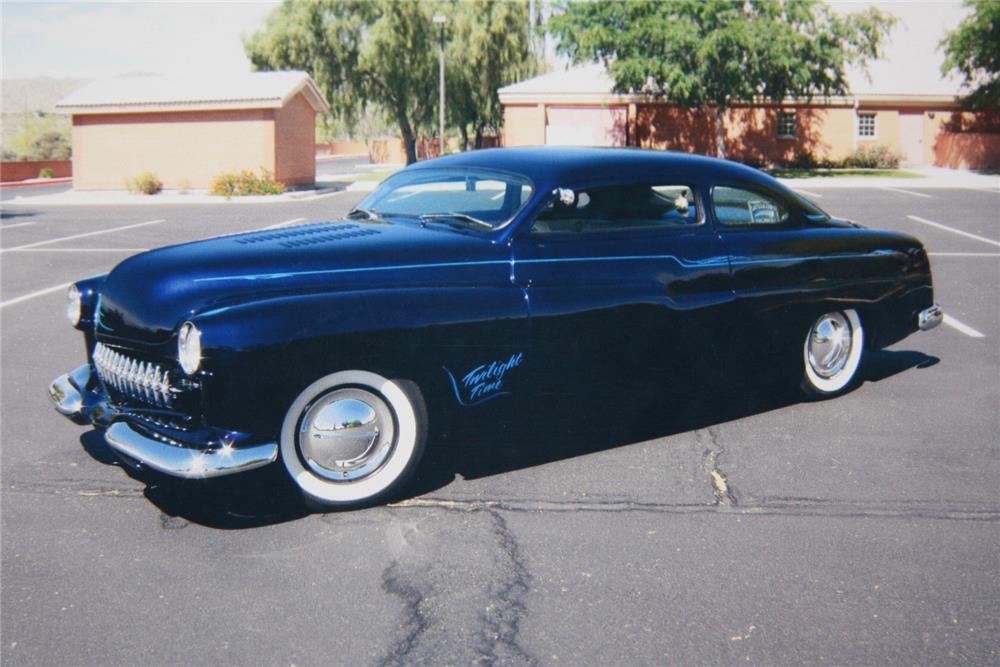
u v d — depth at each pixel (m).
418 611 2.99
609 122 34.69
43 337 7.41
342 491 3.78
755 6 29.78
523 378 4.11
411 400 3.83
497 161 4.50
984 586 3.13
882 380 5.81
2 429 5.01
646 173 4.49
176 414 3.56
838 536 3.53
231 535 3.59
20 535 3.61
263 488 3.96
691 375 4.62
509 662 2.69
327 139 85.50
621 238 4.35
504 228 4.11
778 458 4.39
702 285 4.54
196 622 2.94
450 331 3.82
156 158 27.86
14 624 2.93
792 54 29.11
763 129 35.12
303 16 38.91
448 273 3.91
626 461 4.37
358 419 3.73
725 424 4.91
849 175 30.55
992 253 11.62
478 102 41.62
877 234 5.38
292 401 3.54
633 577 3.21
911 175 30.34
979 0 31.09
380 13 39.22
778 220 4.98
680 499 3.91
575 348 4.18
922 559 3.33
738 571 3.25
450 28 39.72
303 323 3.49
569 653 2.74
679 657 2.71
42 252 12.94
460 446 4.58
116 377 3.85
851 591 3.10
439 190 4.54
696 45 28.89
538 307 4.04
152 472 3.67
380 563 3.34
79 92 28.64
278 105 26.38
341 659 2.72
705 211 4.66
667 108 34.56
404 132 41.72
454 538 3.54
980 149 33.50
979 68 32.44
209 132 27.39
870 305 5.27
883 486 4.04
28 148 50.09
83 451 4.64
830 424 4.91
